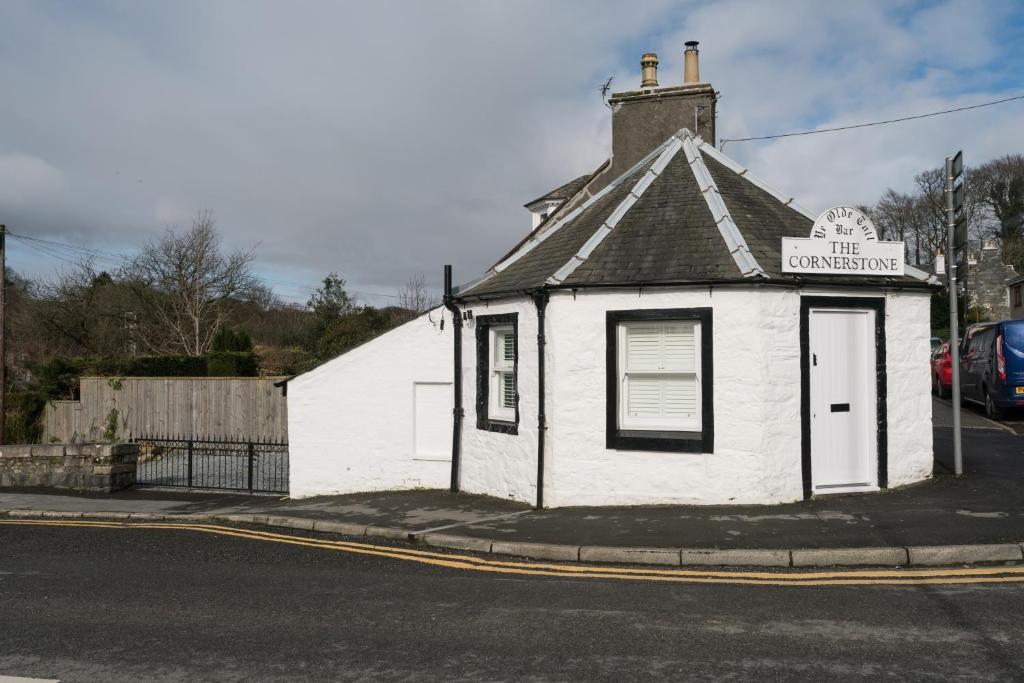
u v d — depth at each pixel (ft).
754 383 29.58
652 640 17.19
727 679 14.94
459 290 39.81
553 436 31.81
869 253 31.53
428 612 19.75
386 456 40.22
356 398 40.63
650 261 31.78
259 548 28.66
